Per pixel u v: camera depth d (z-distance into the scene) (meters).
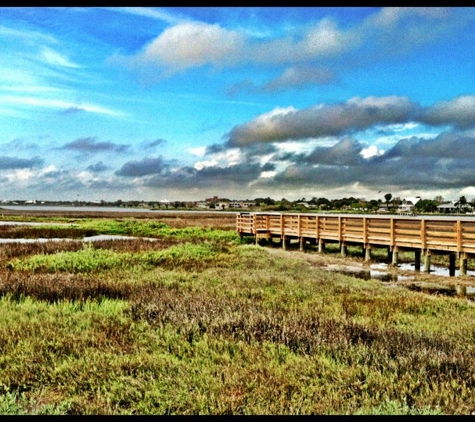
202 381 5.05
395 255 20.53
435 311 10.30
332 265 21.16
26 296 9.95
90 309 8.83
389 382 5.16
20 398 4.58
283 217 29.72
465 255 17.16
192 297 9.97
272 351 6.23
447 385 5.05
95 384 5.02
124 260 17.84
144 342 6.57
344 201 138.25
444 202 111.06
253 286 13.05
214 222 57.88
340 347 6.45
